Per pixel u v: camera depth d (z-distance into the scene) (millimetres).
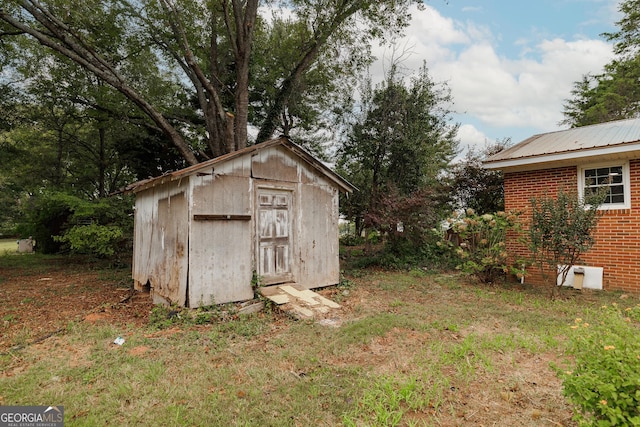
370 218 11891
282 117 17078
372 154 13297
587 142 8281
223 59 14805
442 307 6453
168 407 3043
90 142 19438
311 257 7984
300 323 5512
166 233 6676
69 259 14016
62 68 12945
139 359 4117
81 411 3014
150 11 12242
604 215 7914
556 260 7266
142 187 7125
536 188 8961
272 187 7234
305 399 3172
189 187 6008
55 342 4754
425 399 3102
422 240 11836
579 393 2084
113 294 7805
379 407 2949
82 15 10609
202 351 4391
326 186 8461
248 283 6684
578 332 4301
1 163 16875
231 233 6508
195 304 5910
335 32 13086
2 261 13695
